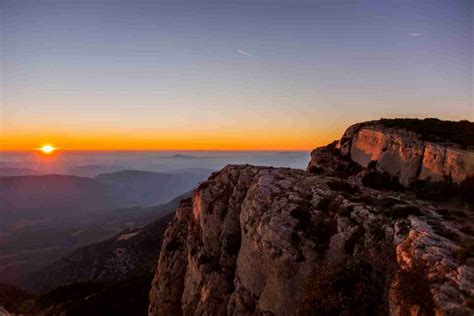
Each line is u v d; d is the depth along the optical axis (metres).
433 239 15.91
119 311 57.84
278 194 29.06
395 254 17.86
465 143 28.56
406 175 31.03
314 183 29.80
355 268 19.00
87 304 62.06
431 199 24.97
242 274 27.78
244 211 30.95
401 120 42.28
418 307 13.49
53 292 86.25
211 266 32.81
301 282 22.23
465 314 11.27
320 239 22.97
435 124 37.66
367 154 39.53
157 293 39.56
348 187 27.91
